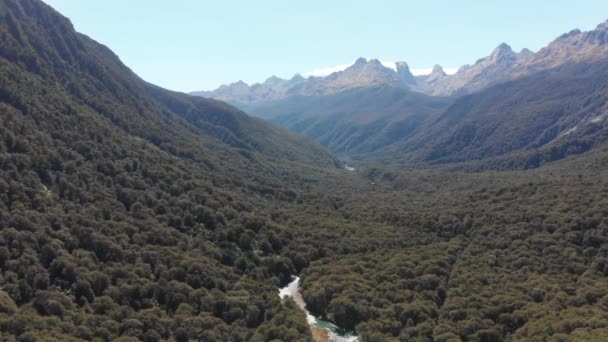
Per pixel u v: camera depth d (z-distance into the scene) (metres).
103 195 153.75
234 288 133.88
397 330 121.94
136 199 161.62
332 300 132.38
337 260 163.62
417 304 129.62
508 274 149.12
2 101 167.00
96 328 102.56
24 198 129.00
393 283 144.25
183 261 134.62
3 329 92.19
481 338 115.81
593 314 117.56
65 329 97.88
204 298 123.12
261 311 126.69
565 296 129.38
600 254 151.25
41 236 118.38
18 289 104.00
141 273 125.19
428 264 154.88
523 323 121.25
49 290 107.81
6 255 109.25
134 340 99.31
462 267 154.12
